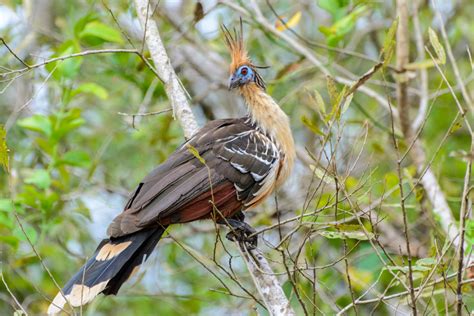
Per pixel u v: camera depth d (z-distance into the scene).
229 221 9.23
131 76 13.01
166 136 13.08
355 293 11.80
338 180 7.88
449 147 13.68
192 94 15.23
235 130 9.62
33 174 11.77
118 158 14.69
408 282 7.59
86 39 12.02
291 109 14.09
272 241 12.46
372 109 14.34
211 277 13.40
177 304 13.05
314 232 8.92
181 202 8.79
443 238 10.24
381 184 12.18
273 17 14.97
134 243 8.56
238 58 10.22
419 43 12.00
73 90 12.16
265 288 8.21
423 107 12.02
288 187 13.27
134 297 13.22
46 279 12.73
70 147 14.52
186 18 13.38
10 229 11.26
